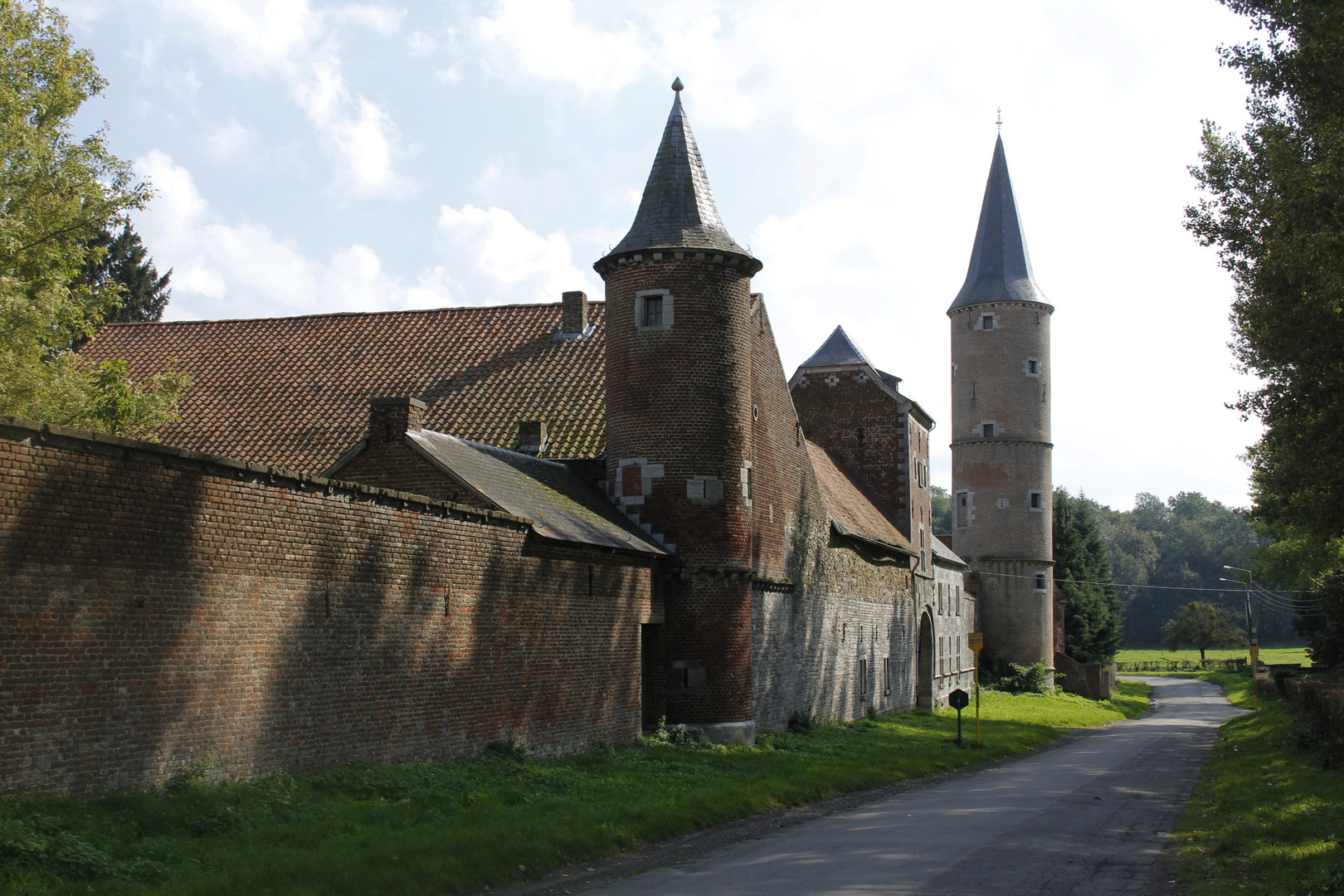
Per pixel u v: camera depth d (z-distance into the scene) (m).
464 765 16.64
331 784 13.81
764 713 28.00
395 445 20.33
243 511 13.10
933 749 28.33
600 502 24.59
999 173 64.50
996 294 62.25
